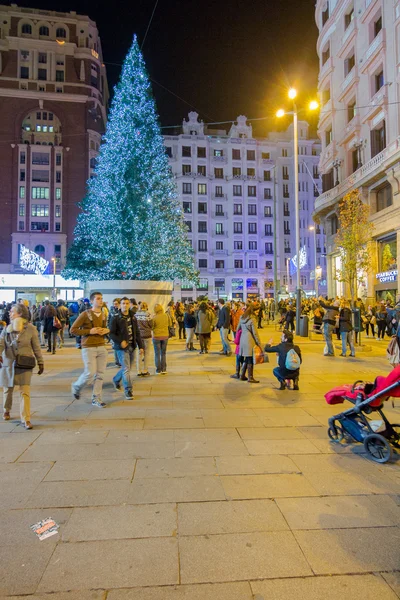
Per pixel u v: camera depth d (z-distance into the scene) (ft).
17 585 7.68
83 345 20.75
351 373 30.04
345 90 97.19
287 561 8.39
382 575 8.00
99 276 93.61
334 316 39.11
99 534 9.35
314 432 16.65
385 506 10.68
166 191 90.33
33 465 13.19
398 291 76.79
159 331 29.32
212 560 8.42
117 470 12.84
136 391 24.14
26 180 185.16
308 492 11.44
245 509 10.50
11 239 183.01
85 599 7.32
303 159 220.02
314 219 120.16
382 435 14.40
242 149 216.54
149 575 7.97
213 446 15.01
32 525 9.71
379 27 86.28
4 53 186.50
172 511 10.38
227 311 39.88
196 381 27.12
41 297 164.14
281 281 209.26
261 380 27.48
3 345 17.42
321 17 113.70
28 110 186.70
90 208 93.45
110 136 78.64
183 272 103.50
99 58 209.05
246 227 213.66
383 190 86.12
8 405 18.39
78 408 20.26
